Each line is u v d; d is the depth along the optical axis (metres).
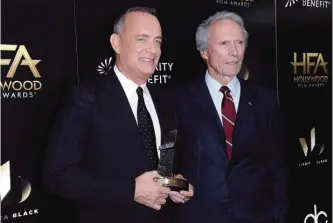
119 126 1.68
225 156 2.19
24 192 1.72
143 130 1.73
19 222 1.72
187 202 2.11
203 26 2.15
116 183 1.64
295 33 2.54
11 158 1.69
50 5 1.75
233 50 2.20
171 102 2.01
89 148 1.66
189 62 2.12
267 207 2.31
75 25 1.80
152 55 1.76
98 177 1.63
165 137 1.73
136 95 1.77
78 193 1.59
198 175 2.14
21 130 1.71
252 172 2.27
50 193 1.76
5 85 1.67
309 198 2.67
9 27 1.67
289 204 2.53
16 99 1.70
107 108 1.68
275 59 2.45
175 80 2.08
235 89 2.25
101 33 1.86
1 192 1.68
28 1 1.70
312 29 2.63
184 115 2.10
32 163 1.73
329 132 2.75
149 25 1.76
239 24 2.22
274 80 2.44
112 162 1.67
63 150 1.60
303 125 2.60
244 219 2.23
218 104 2.20
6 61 1.67
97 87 1.71
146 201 1.66
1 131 1.67
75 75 1.81
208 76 2.17
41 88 1.74
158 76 2.03
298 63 2.56
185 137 2.11
